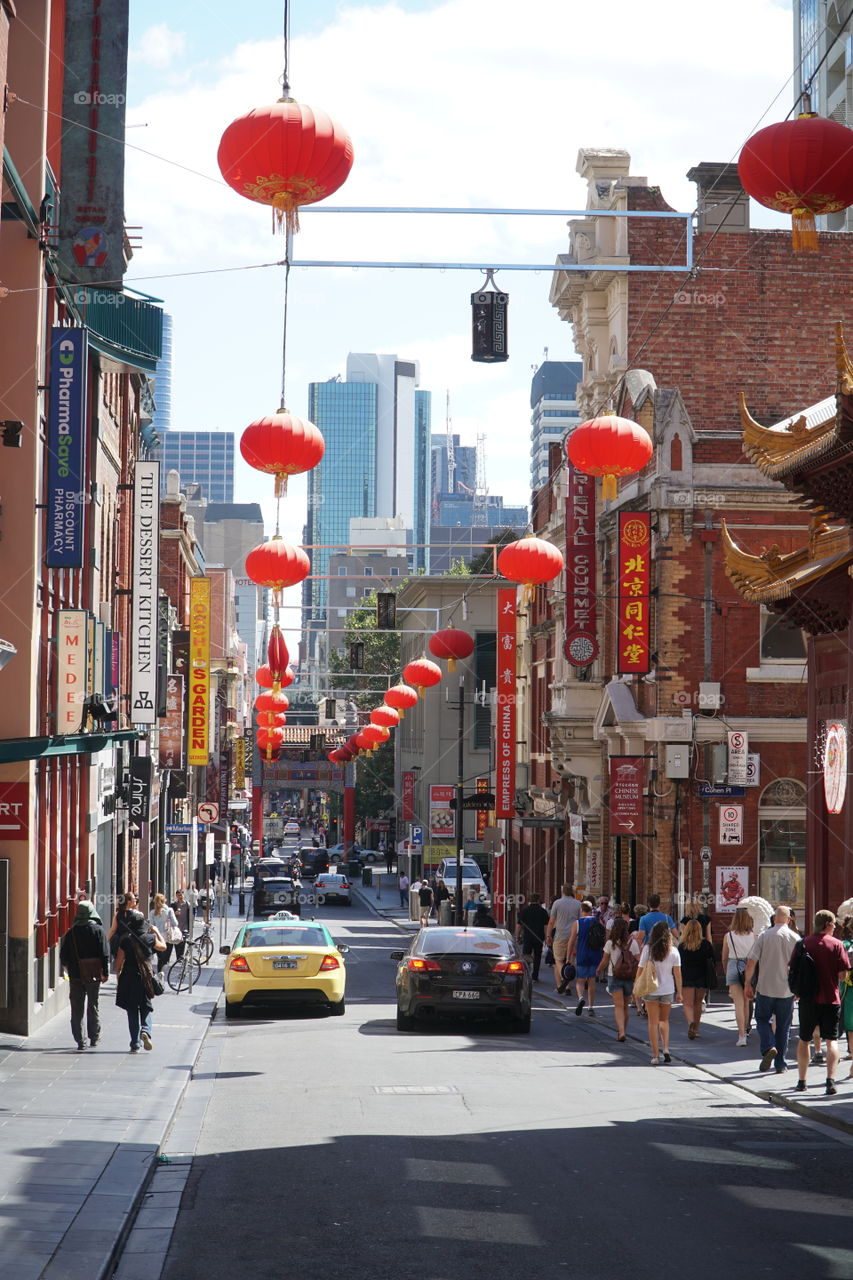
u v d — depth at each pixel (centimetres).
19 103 3753
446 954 3997
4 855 3709
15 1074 2952
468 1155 2162
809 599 4231
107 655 5359
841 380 3562
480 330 3084
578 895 6191
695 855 6041
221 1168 2075
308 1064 3241
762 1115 2636
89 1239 1620
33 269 3766
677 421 6138
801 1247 1666
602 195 7631
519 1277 1527
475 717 15012
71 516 3969
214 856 14162
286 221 2217
